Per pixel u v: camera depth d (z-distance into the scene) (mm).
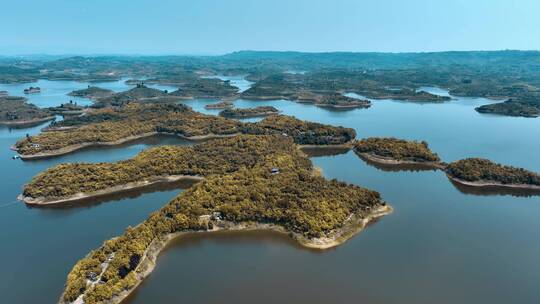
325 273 153250
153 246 166750
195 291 143000
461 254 169375
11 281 151250
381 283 148250
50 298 141375
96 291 133500
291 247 171000
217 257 163750
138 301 138125
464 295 142875
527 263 163875
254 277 150750
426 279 151375
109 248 156250
